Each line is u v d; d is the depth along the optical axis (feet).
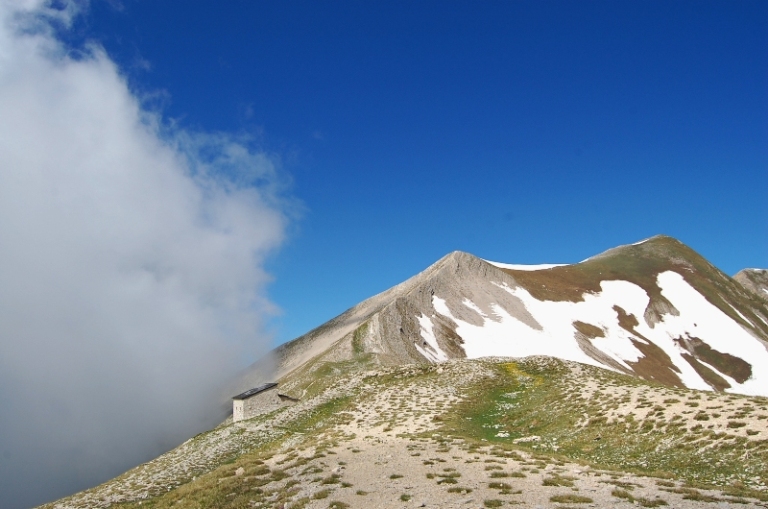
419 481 71.72
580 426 116.06
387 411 151.84
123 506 105.29
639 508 57.11
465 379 181.88
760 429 86.53
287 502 66.13
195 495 78.07
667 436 96.43
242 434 158.92
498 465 81.10
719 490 66.54
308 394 207.92
